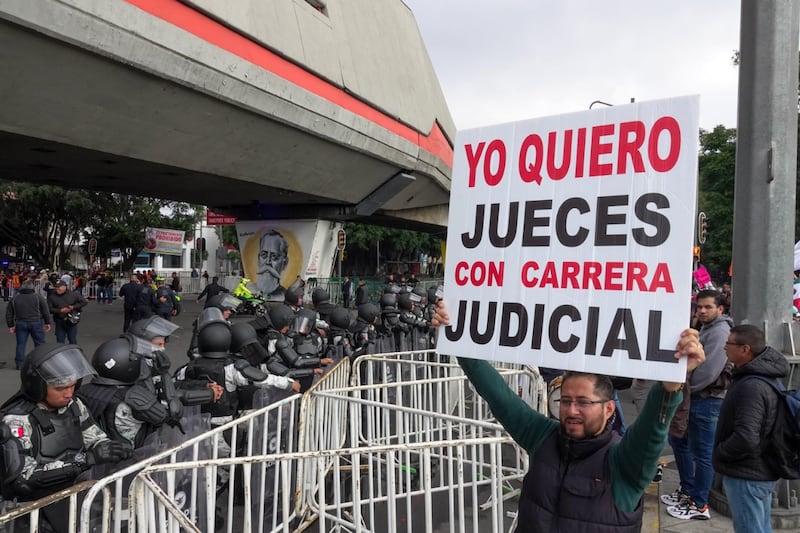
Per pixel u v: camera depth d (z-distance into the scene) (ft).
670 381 6.19
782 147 15.05
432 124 83.97
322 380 17.22
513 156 7.63
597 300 6.82
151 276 88.74
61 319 40.40
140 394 12.53
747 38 15.34
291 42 51.96
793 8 15.01
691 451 15.19
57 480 10.07
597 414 6.61
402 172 79.77
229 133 49.78
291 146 57.31
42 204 108.78
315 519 15.20
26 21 30.91
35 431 10.22
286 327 22.41
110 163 52.24
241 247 90.22
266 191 72.33
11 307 35.65
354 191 76.59
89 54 35.42
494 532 11.35
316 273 86.38
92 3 33.32
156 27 37.68
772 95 15.01
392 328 34.63
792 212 15.30
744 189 15.49
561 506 6.56
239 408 17.40
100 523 11.14
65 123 39.40
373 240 166.09
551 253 7.22
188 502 12.66
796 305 30.96
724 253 113.70
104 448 10.96
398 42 78.23
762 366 10.57
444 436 20.71
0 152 46.98
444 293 7.94
